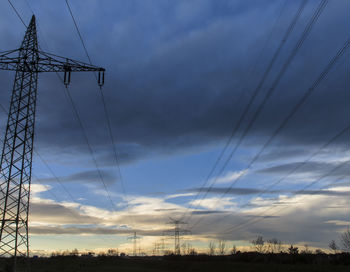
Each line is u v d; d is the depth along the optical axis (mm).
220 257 118438
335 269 72750
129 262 131750
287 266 83938
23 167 36906
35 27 40938
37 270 79375
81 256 161000
